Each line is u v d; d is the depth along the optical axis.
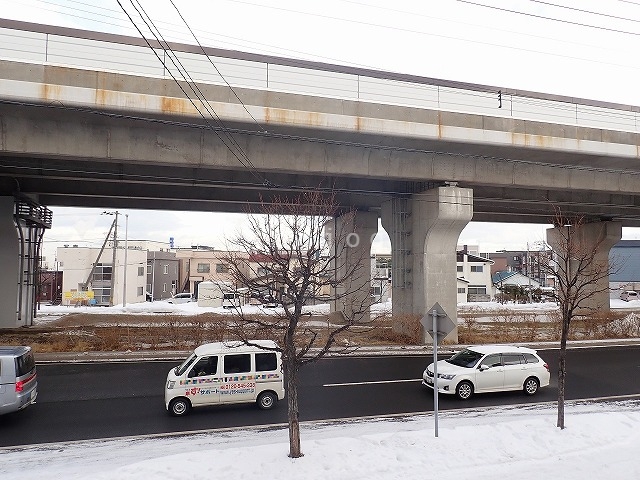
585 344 25.70
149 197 26.78
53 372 17.52
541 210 32.88
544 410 13.11
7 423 11.95
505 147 21.25
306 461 8.20
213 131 18.56
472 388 14.57
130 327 26.00
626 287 70.19
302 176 24.25
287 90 18.25
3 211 26.28
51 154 17.05
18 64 15.29
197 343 22.17
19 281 28.06
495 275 84.06
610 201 30.98
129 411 12.97
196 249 78.12
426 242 24.64
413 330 24.53
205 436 10.86
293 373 8.65
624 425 10.73
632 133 23.12
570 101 22.83
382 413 12.88
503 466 8.52
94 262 61.50
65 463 9.14
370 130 18.97
